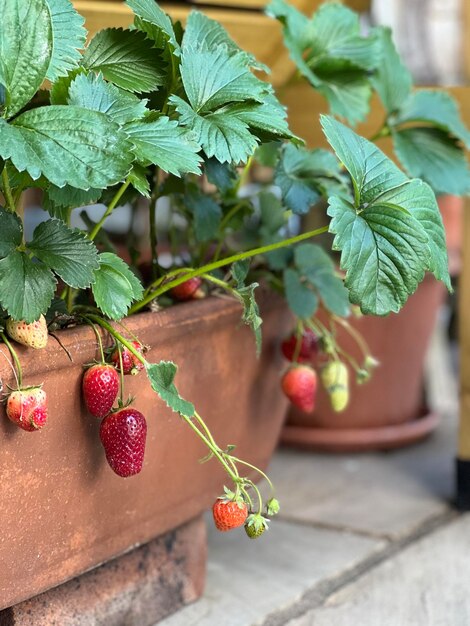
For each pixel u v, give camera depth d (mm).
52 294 678
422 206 754
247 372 920
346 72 990
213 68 774
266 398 957
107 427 738
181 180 879
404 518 1153
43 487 732
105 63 765
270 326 943
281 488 1247
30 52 650
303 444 1365
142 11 744
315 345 962
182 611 926
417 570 1023
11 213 685
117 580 870
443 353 1585
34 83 652
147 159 685
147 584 896
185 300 887
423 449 1399
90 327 743
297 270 953
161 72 772
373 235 725
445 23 1490
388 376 1358
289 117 1155
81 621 835
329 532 1115
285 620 922
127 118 707
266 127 759
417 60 1508
